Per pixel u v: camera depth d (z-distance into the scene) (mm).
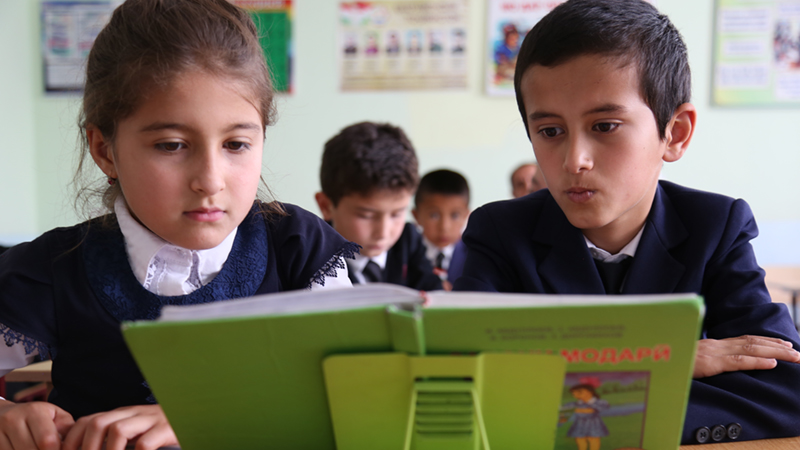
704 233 877
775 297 2447
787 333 791
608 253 901
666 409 464
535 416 473
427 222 2357
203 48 681
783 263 2984
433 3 3010
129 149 682
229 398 483
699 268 857
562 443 482
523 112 852
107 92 708
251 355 457
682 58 833
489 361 450
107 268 787
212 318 439
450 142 3074
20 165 3072
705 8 2902
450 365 447
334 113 3084
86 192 866
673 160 852
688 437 668
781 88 2920
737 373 726
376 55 3055
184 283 797
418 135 3086
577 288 867
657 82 767
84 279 782
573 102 743
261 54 797
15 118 3064
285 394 480
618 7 772
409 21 3027
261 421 497
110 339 769
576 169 743
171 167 668
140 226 783
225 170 684
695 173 2990
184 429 501
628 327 435
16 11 3031
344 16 3039
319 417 494
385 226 1774
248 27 787
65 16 3033
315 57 3059
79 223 863
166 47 674
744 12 2891
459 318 434
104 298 772
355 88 3072
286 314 438
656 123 784
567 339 440
